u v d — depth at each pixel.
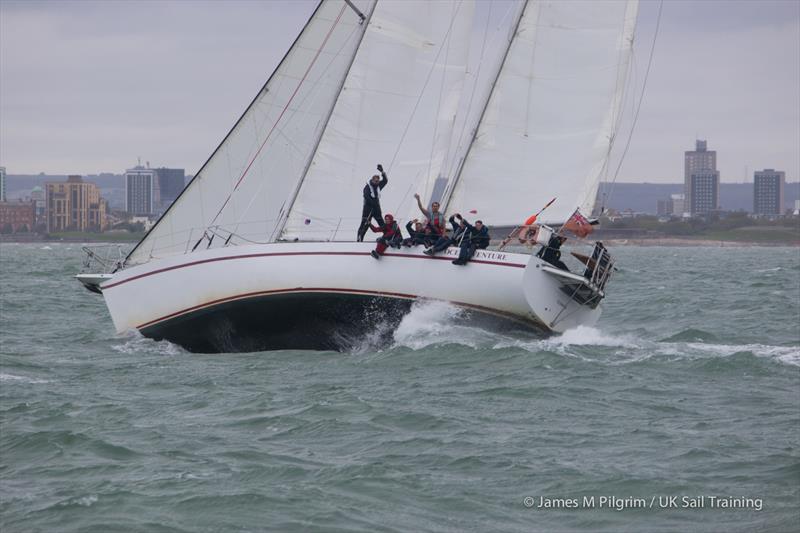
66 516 31.62
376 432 40.66
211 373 53.66
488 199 58.12
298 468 35.94
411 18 60.41
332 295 57.31
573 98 57.31
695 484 34.34
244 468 36.09
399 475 35.09
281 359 57.25
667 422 42.72
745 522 31.19
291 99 63.97
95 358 60.44
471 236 56.84
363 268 57.00
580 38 57.03
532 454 37.66
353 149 60.38
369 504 32.44
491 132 57.88
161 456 37.72
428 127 61.03
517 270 55.88
